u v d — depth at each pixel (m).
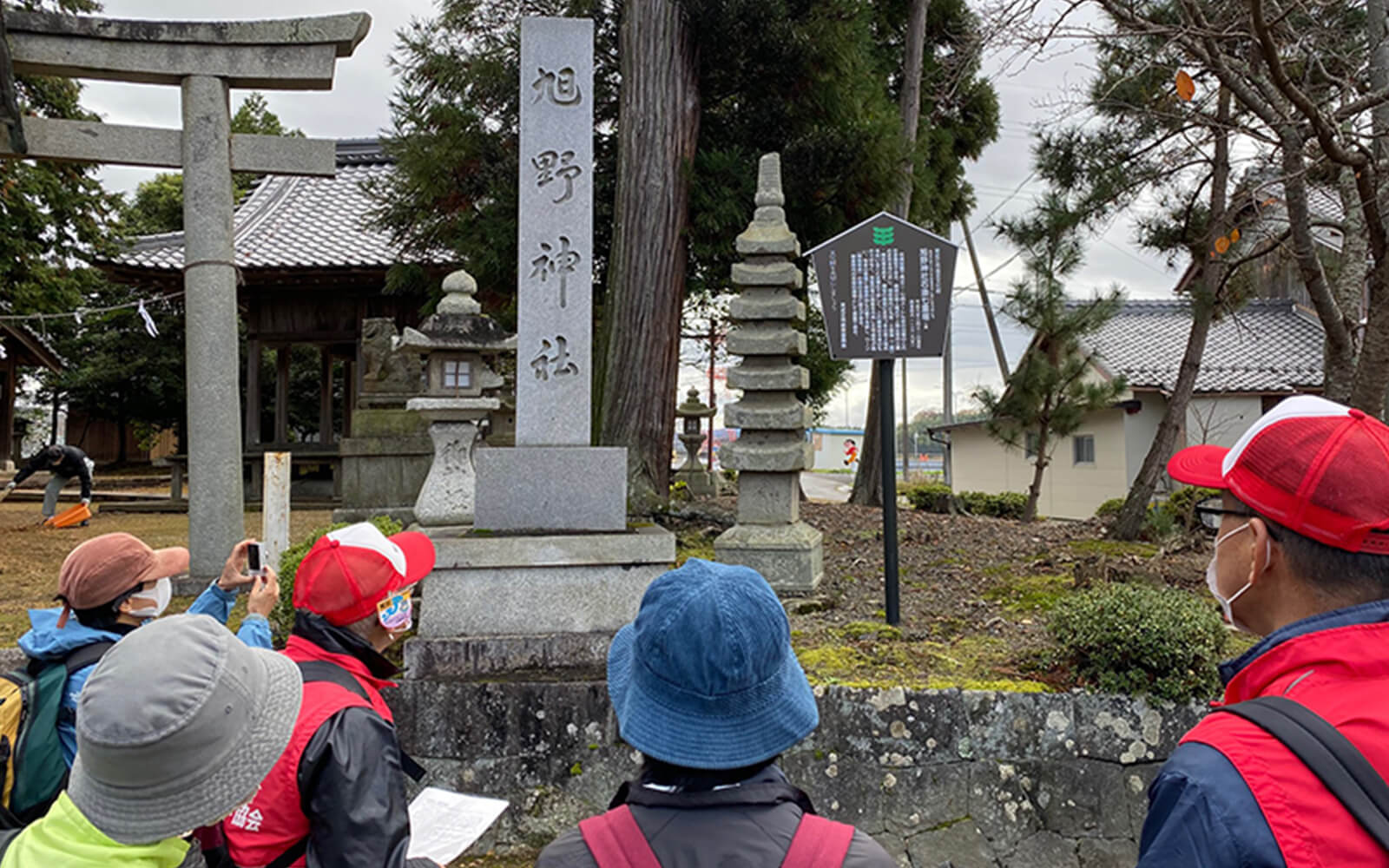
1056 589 6.33
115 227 13.85
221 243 6.41
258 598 2.75
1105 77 7.62
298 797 1.81
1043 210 8.84
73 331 23.38
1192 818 1.21
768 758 1.35
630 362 8.66
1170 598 4.21
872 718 4.04
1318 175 7.18
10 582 7.05
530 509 4.75
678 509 8.66
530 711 4.18
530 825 4.08
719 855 1.28
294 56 6.45
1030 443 19.77
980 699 4.02
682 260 8.98
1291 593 1.43
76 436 27.12
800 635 5.24
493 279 10.14
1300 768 1.18
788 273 6.34
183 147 6.41
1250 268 8.65
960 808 3.93
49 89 11.80
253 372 15.50
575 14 10.06
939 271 5.48
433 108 10.02
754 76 9.59
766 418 6.29
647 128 8.75
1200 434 15.51
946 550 8.23
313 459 14.84
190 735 1.37
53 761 2.16
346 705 1.93
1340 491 1.34
